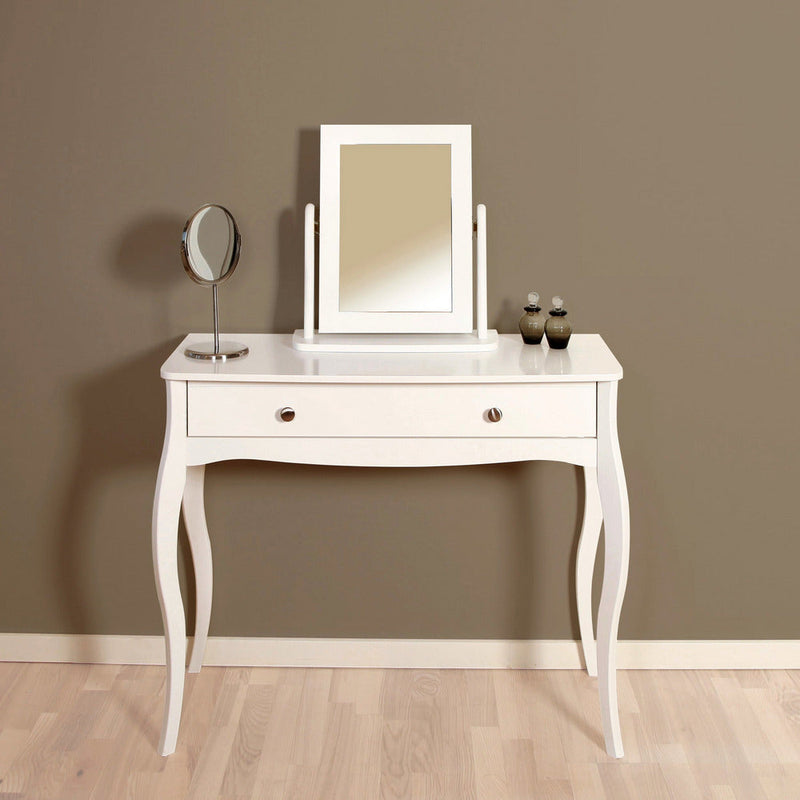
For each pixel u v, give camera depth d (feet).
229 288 8.31
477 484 8.59
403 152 7.84
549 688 8.52
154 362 8.46
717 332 8.30
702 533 8.66
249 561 8.76
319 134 8.05
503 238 8.19
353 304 7.86
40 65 7.97
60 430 8.58
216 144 8.08
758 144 8.00
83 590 8.86
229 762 7.48
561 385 7.04
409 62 7.94
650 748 7.65
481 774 7.34
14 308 8.36
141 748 7.64
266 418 7.12
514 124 8.02
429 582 8.79
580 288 8.25
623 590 7.30
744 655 8.82
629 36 7.89
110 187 8.16
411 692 8.45
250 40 7.93
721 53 7.89
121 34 7.93
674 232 8.15
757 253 8.18
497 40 7.91
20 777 7.28
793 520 8.62
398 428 7.11
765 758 7.52
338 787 7.20
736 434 8.47
